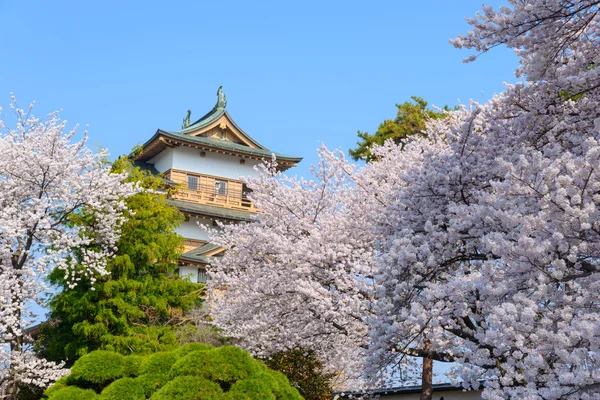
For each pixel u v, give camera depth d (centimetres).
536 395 591
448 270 949
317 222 1468
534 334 612
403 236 925
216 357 854
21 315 1648
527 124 954
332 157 1461
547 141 949
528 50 856
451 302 800
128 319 1975
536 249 647
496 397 638
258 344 1513
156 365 911
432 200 995
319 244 1305
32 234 1669
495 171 927
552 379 609
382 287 866
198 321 2103
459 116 1388
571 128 906
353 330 1272
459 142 1006
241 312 1464
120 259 1969
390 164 1472
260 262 1491
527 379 627
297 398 900
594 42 888
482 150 986
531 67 859
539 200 671
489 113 1015
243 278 1440
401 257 841
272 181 1508
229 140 3762
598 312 658
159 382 896
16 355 1603
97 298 1931
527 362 604
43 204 1658
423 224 994
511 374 664
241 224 1579
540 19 796
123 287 1947
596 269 684
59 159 1722
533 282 670
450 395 1542
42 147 1727
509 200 722
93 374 940
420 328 858
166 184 3281
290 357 1560
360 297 1235
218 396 823
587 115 903
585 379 558
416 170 1034
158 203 2183
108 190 1797
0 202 1652
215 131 3731
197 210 3200
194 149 3600
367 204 1349
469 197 983
